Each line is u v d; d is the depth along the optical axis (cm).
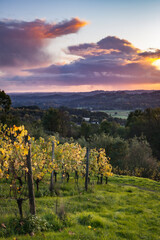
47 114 7575
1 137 777
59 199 1134
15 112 10675
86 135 8306
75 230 717
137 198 1480
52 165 1300
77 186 1558
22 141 730
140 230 873
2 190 1109
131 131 7081
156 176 3080
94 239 673
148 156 3784
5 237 597
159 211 1214
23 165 746
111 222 905
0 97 6469
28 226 662
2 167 727
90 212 988
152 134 6394
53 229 714
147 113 8119
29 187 732
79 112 18738
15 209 839
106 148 3988
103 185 1878
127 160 3797
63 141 4191
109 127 7788
